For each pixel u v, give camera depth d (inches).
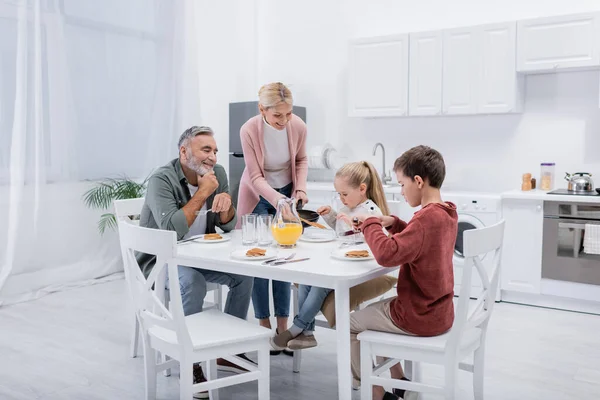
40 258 167.6
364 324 80.7
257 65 229.9
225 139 226.1
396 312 77.6
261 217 94.3
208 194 100.7
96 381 104.7
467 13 183.8
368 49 186.5
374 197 99.3
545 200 153.0
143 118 196.5
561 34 155.9
